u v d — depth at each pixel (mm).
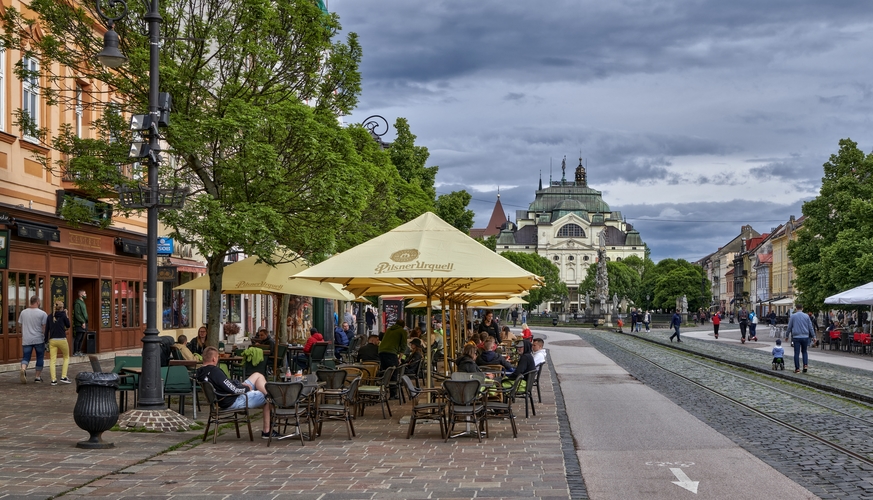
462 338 37500
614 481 10547
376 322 60250
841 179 60062
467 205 57875
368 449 12969
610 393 22578
